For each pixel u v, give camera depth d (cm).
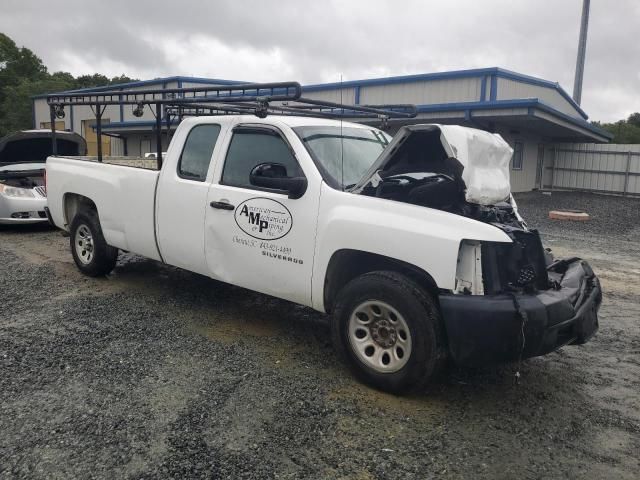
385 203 392
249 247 466
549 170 2844
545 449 327
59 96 704
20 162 1078
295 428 341
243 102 545
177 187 525
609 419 364
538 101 1684
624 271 824
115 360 434
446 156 412
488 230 354
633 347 499
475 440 335
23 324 512
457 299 353
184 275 698
